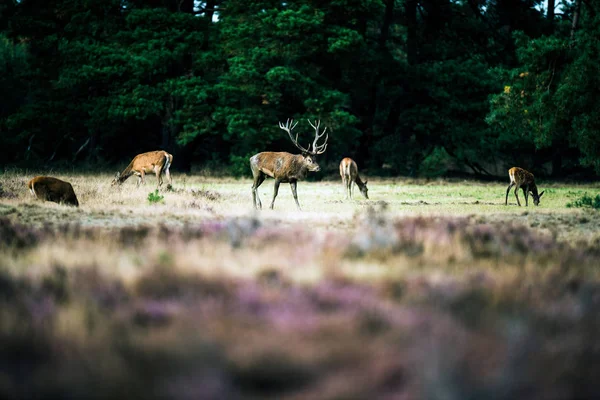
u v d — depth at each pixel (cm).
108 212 1398
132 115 4088
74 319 468
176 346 420
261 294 562
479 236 993
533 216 1546
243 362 403
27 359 409
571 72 2356
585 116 2344
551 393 370
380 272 682
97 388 361
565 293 610
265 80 3900
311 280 635
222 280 617
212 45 4222
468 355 409
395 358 408
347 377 384
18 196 1756
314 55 4181
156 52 3944
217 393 362
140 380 373
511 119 2758
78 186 2080
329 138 4222
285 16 3838
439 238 936
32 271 654
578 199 2375
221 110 3938
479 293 573
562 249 911
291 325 473
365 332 466
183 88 3934
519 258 805
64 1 4309
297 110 4222
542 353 420
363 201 2177
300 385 388
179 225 1216
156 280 611
